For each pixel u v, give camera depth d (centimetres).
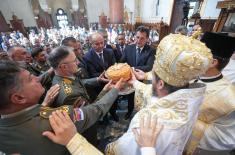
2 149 61
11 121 58
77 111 74
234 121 85
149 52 223
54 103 116
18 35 816
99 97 116
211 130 88
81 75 188
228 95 83
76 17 1541
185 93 61
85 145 58
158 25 722
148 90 99
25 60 215
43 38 782
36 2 1338
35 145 58
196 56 56
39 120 60
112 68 125
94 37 211
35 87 64
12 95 56
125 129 215
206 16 548
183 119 61
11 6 1230
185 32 278
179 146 63
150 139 56
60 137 57
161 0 852
